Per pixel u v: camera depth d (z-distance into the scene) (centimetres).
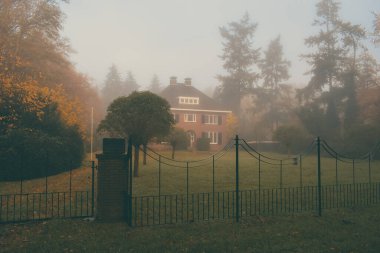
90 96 3912
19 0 2425
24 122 1719
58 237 638
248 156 3184
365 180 1484
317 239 643
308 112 3734
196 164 2253
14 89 1788
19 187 1272
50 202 970
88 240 621
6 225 714
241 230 695
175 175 1619
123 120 1573
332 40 4141
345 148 2959
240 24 6006
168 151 3762
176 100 4900
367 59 3991
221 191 1172
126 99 1616
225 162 2408
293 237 654
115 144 764
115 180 751
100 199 743
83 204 945
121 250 571
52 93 2125
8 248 577
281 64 6188
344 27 4025
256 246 603
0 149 1482
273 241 628
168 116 1655
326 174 1700
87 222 738
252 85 5928
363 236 660
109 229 689
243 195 1094
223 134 5034
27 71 2594
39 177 1562
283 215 823
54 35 2856
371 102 3288
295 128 3222
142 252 564
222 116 5056
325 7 4316
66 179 1462
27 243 602
